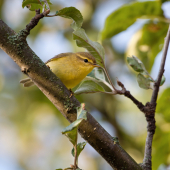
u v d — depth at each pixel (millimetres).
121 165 6176
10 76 16547
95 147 6188
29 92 15859
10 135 17281
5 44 5770
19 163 17297
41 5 5934
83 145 5090
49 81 6082
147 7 9086
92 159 16812
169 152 10344
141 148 14664
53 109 15711
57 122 16766
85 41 6738
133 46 10367
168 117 10188
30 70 5977
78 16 6141
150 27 10039
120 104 15680
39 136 17266
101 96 15328
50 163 17188
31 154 17484
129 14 9305
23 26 15945
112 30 9852
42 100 15680
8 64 16766
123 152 6207
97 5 16359
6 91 16125
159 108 10023
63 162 17156
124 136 15125
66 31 16094
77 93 6941
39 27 15961
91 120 6094
